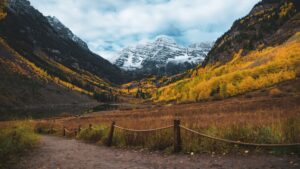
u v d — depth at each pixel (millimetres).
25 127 16125
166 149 10469
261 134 9414
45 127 34688
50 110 135750
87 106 181125
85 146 14281
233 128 10211
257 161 7520
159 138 11414
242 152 8781
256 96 94125
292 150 8055
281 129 9172
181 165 7883
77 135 20734
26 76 197250
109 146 13797
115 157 9969
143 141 12445
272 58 165125
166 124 15289
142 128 14492
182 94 172500
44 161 9539
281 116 13258
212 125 11797
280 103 45656
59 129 32000
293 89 91062
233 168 7043
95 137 16703
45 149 13047
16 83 171500
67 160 9656
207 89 140250
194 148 9781
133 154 10508
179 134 10078
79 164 8805
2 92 145125
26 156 10703
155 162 8555
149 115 56000
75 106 175500
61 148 13422
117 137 14031
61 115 100625
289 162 7020
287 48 159250
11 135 12453
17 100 148625
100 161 9234
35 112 117688
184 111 56562
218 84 139000
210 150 9531
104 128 17047
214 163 7793
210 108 56312
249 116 16094
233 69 196250
